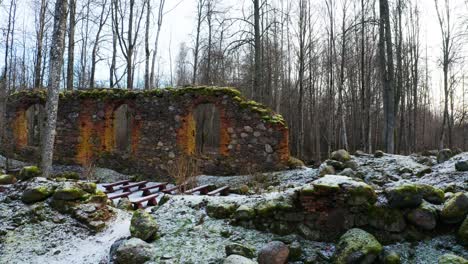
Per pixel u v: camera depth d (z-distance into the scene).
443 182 6.95
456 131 31.09
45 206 5.98
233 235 4.90
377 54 20.03
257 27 16.20
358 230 4.43
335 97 25.84
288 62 26.02
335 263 4.14
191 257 4.41
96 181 10.41
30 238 5.33
